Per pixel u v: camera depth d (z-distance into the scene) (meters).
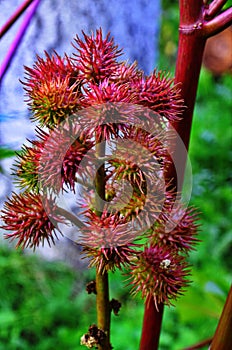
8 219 0.36
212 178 1.42
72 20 1.01
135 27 1.18
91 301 1.13
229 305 0.39
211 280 0.53
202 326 0.98
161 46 1.67
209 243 1.19
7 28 0.44
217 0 0.38
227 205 1.33
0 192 0.93
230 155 1.47
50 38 0.97
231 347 0.39
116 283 1.11
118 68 0.36
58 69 0.35
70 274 1.17
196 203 1.29
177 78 0.39
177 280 0.36
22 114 0.39
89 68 0.35
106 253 0.35
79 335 1.01
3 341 1.02
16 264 1.16
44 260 1.18
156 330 0.41
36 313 1.08
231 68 1.66
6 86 0.70
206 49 1.65
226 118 1.60
